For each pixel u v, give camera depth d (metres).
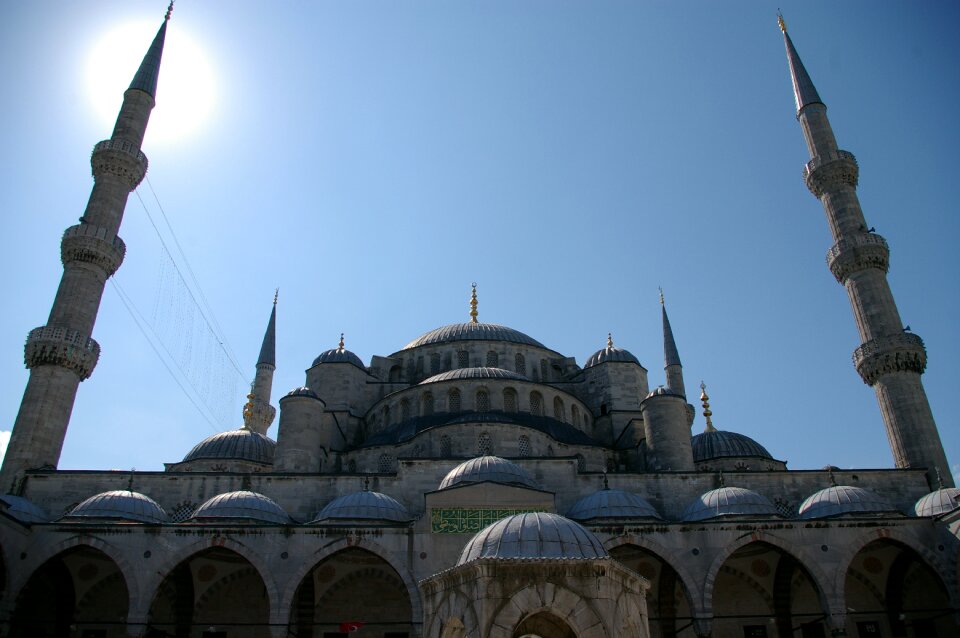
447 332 62.66
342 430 53.09
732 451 50.28
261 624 34.19
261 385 65.81
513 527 14.61
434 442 44.84
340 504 36.38
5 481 40.66
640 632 14.09
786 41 61.91
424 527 34.69
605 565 13.51
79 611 38.31
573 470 41.69
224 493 38.97
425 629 14.84
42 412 43.06
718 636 39.09
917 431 44.97
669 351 66.19
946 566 34.97
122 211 51.81
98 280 48.59
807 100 57.97
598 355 59.41
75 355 45.03
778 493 42.53
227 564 39.56
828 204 54.38
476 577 13.39
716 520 35.81
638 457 48.91
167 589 40.06
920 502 38.03
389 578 39.97
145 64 57.91
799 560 34.72
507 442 44.22
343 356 57.97
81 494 40.62
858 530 35.38
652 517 36.75
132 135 54.06
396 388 58.06
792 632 39.00
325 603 39.22
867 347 48.16
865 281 50.16
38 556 33.34
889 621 39.09
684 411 46.84
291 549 34.03
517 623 12.87
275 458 44.03
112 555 33.44
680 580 34.47
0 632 32.09
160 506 40.06
